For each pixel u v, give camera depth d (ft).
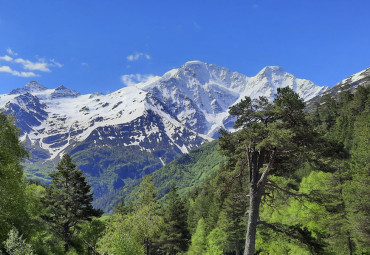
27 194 94.94
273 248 109.19
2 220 65.51
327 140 63.36
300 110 63.57
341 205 88.28
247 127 68.39
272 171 71.82
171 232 191.72
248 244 65.41
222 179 74.18
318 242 63.46
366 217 79.97
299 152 63.41
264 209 117.29
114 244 73.41
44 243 100.07
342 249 96.37
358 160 96.02
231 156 74.43
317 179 118.01
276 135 58.75
